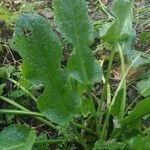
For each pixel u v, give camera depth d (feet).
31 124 1.09
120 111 1.00
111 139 0.96
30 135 0.88
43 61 0.88
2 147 0.87
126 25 1.13
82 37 0.95
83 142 0.98
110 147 0.89
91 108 1.02
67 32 0.95
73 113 0.91
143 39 1.30
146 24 1.39
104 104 1.10
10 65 1.23
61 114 0.90
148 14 1.42
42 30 0.88
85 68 0.96
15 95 1.12
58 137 1.05
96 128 1.02
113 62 1.25
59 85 0.89
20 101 1.12
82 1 0.96
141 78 1.13
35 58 0.88
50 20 1.42
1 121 1.08
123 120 0.95
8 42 1.29
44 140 0.99
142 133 0.96
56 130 1.04
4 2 1.54
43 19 0.89
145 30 1.37
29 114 1.01
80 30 0.95
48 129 1.07
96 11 1.49
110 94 1.10
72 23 0.95
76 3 0.95
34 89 1.12
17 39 0.87
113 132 0.98
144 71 1.15
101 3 1.44
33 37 0.87
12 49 1.26
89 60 0.96
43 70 0.89
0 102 1.13
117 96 1.01
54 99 0.89
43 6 1.51
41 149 0.98
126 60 1.21
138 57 1.10
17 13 1.43
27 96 1.13
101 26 1.29
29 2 1.55
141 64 1.11
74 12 0.95
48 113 0.89
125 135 0.97
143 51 1.28
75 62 0.95
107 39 1.01
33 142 0.86
